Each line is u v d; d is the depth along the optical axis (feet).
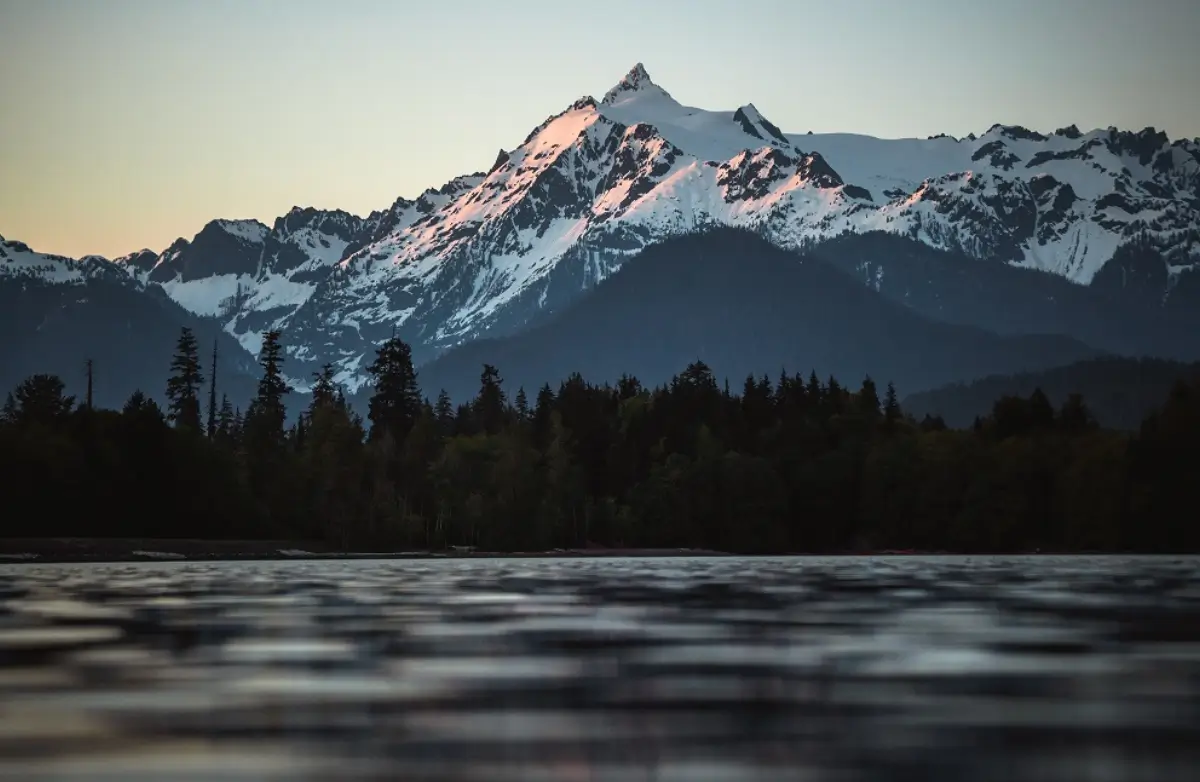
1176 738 127.65
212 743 126.41
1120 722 135.03
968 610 260.42
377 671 169.68
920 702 146.72
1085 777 112.57
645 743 126.11
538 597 303.27
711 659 180.86
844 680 161.48
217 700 148.46
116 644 199.21
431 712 141.59
